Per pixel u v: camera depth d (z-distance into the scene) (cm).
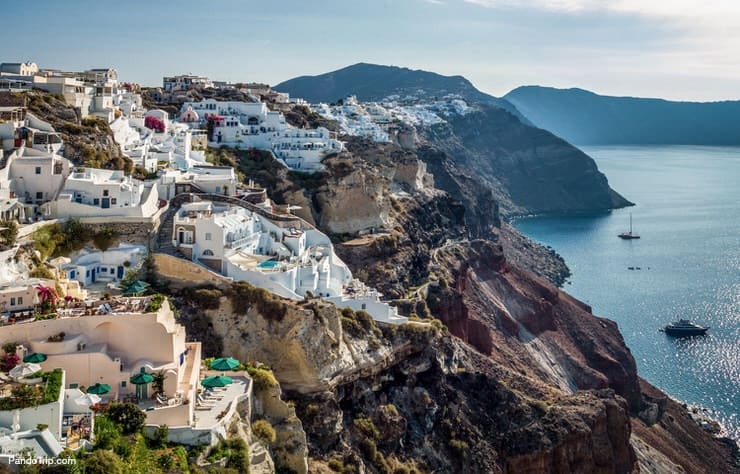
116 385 7975
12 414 6681
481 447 13012
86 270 10981
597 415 14525
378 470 11175
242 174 18175
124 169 13700
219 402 8625
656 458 16888
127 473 6625
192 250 11831
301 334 10844
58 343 7956
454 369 13975
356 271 18050
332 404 10875
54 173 12100
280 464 9269
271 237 13575
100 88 17900
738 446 18600
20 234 10531
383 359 12256
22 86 15362
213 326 10856
